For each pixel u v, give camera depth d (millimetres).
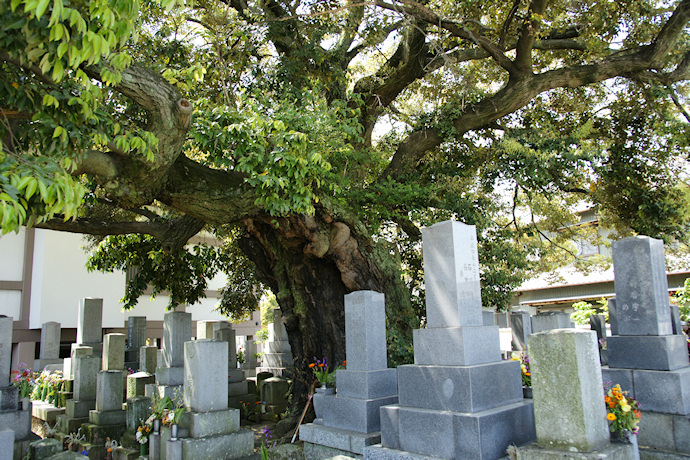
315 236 9086
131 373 13539
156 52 9859
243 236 10547
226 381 7785
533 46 12438
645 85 12148
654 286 6402
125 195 7012
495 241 11797
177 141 6555
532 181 11664
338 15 11047
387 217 11070
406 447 5398
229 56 10125
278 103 9211
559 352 4336
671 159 12430
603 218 14195
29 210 3674
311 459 6918
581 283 20062
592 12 11086
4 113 4059
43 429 11156
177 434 7184
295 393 9867
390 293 10070
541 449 4289
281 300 10250
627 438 4508
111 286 19953
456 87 12242
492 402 5281
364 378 6770
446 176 11984
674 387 5801
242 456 7477
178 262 13195
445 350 5496
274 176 6711
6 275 17656
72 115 4543
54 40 3227
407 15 9984
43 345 16000
